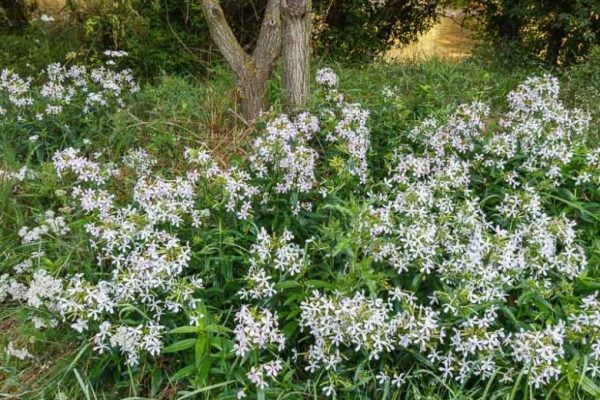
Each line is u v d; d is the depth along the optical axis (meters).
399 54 7.34
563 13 5.96
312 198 3.23
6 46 6.55
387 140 3.85
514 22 6.68
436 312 2.31
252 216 3.00
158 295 2.61
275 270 2.67
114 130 4.38
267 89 4.62
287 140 3.27
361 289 2.53
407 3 7.25
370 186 3.29
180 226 2.95
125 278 2.52
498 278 2.45
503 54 6.49
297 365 2.54
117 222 2.87
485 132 4.07
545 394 2.28
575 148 3.37
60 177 3.51
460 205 2.99
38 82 5.90
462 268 2.49
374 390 2.38
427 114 4.28
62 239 3.35
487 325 2.31
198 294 2.72
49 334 2.77
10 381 2.58
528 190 2.97
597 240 2.99
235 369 2.38
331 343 2.31
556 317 2.48
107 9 6.25
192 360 2.48
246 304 2.67
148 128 4.53
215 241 2.85
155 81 6.02
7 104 4.62
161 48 6.34
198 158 3.13
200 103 4.85
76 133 4.52
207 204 3.06
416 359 2.42
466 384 2.41
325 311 2.29
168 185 2.99
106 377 2.60
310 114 3.75
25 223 3.60
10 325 3.02
